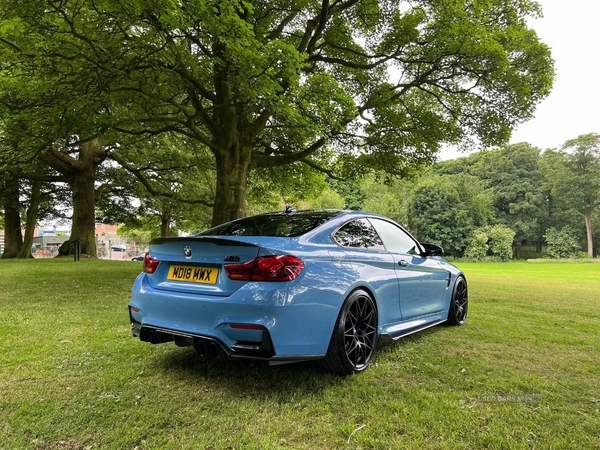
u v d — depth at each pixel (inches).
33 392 94.3
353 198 2423.7
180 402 89.7
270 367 114.1
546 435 75.5
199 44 267.3
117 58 283.9
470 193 2007.9
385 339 123.0
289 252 98.0
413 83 418.9
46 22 263.9
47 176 724.7
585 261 1907.0
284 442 72.9
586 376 109.5
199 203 840.9
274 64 265.1
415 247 161.8
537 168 2359.7
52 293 246.4
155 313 106.2
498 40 363.9
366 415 83.7
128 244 3218.5
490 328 172.1
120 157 738.2
